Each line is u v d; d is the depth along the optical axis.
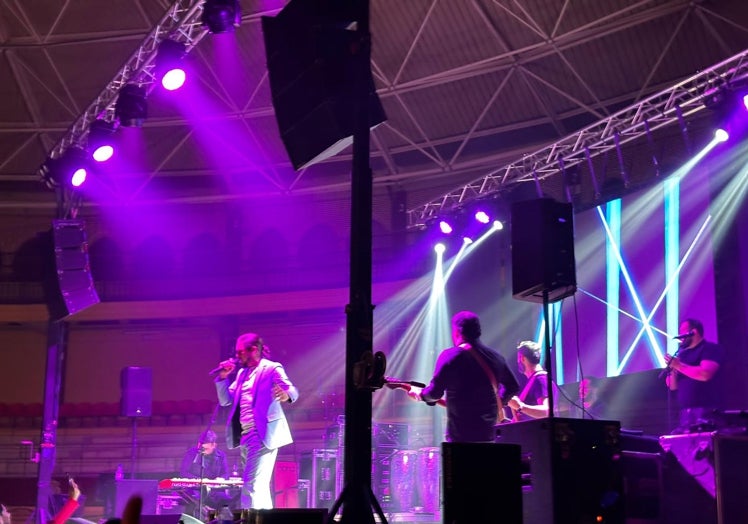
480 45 14.88
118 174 18.36
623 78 14.77
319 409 19.02
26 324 20.12
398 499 9.63
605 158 11.77
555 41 14.03
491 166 16.89
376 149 17.17
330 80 4.24
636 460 4.71
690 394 6.81
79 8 15.02
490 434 5.29
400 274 18.03
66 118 17.11
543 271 4.79
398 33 14.99
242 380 6.81
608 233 11.16
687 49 13.96
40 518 10.86
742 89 9.48
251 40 15.25
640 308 10.63
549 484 4.16
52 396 11.37
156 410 18.81
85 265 11.57
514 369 12.98
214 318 19.97
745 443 4.79
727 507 4.66
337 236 19.28
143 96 10.48
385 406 17.92
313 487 10.05
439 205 13.52
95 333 20.38
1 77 16.28
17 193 19.70
